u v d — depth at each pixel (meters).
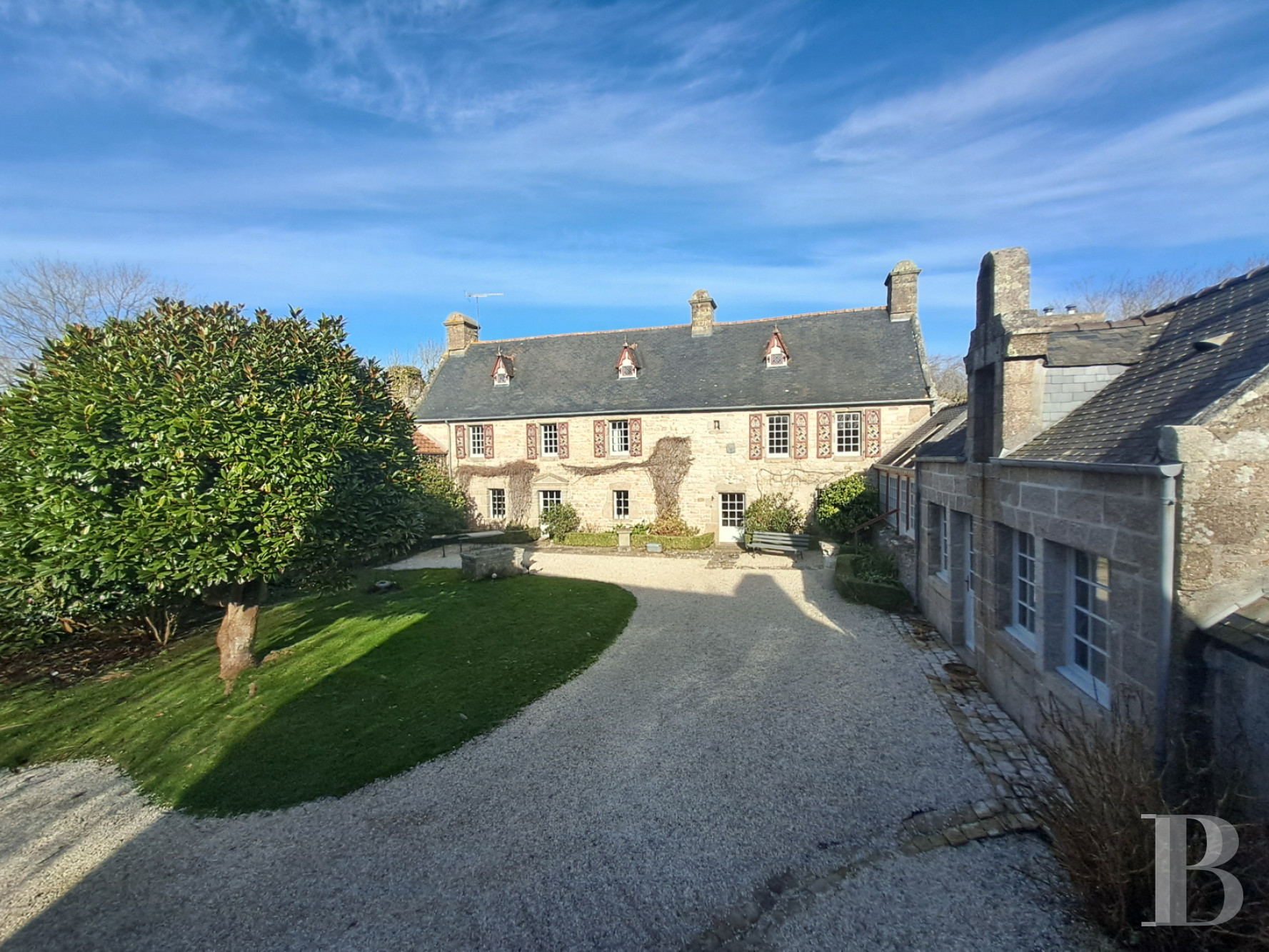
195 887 4.73
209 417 6.88
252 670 9.21
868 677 8.31
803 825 5.21
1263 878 3.32
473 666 9.15
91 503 6.70
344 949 4.06
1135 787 3.68
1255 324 4.69
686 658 9.39
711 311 24.05
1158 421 4.53
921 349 20.12
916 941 3.93
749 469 21.06
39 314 22.61
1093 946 3.72
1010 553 7.13
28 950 4.16
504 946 4.05
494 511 24.78
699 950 3.97
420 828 5.35
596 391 23.47
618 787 5.89
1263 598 3.75
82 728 7.70
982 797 5.43
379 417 8.97
